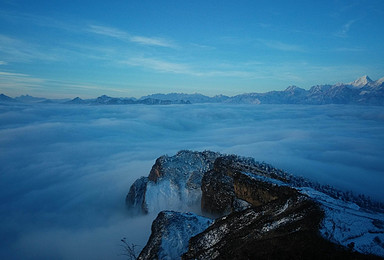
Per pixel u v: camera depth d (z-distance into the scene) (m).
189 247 28.45
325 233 20.55
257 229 24.78
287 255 19.17
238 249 23.02
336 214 23.34
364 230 21.11
